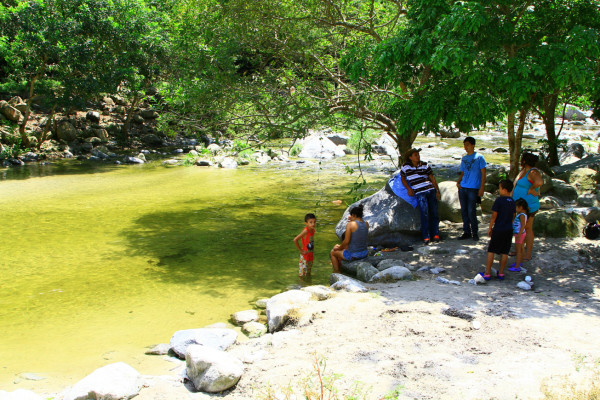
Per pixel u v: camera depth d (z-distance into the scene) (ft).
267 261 27.86
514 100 22.94
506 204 21.62
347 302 20.01
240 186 51.37
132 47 71.61
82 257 28.48
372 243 28.89
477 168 27.37
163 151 80.59
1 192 48.11
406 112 26.48
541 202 33.22
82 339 18.63
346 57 27.76
